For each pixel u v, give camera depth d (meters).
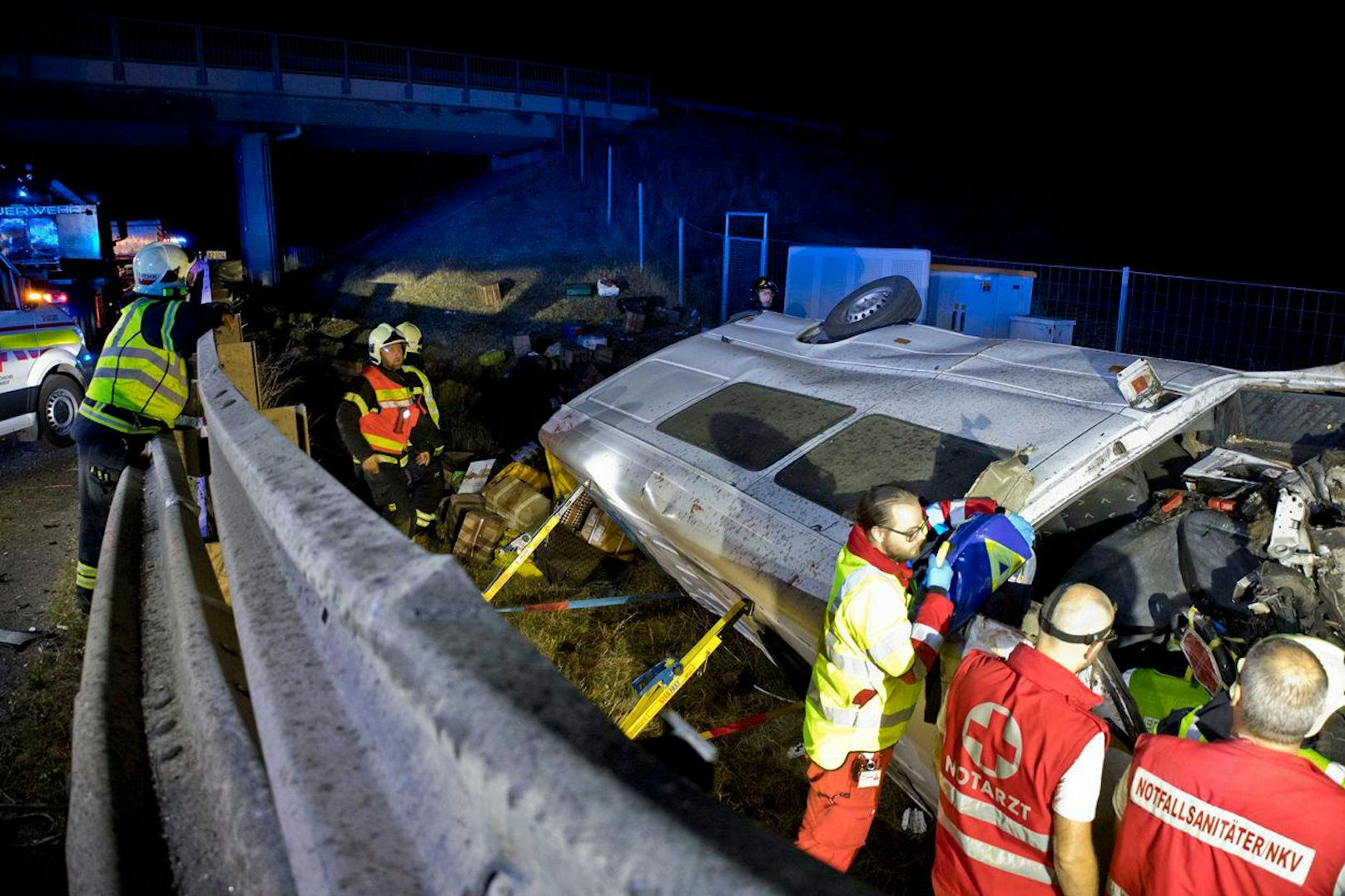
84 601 4.05
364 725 0.68
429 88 25.27
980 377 4.10
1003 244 21.67
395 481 6.21
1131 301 10.85
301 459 1.06
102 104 21.03
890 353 4.75
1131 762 1.97
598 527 6.02
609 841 0.39
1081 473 3.24
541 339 12.71
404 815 0.59
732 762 4.20
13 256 11.62
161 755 1.07
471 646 0.56
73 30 20.41
